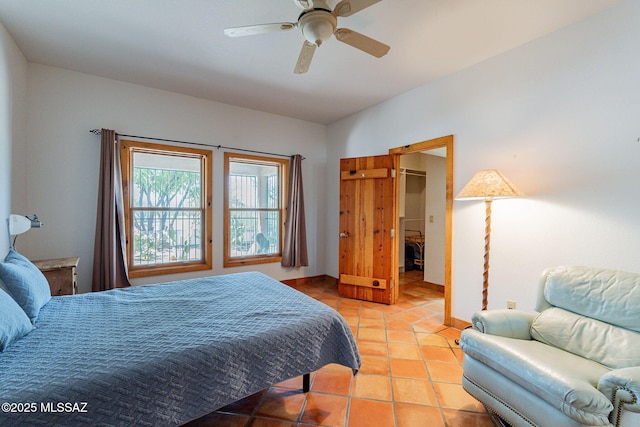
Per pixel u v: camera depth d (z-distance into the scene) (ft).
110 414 3.48
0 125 7.13
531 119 7.77
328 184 15.81
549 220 7.42
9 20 7.02
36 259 9.24
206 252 12.39
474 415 5.60
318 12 5.18
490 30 7.32
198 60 9.00
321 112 13.88
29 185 9.08
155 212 11.50
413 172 18.70
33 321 5.16
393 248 12.11
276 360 4.86
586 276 5.61
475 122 9.08
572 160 7.00
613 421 3.80
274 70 9.63
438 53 8.43
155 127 11.18
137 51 8.49
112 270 9.89
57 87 9.50
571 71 7.00
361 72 9.68
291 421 5.42
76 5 6.48
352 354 5.70
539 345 5.38
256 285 7.76
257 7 6.59
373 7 6.42
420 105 10.85
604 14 6.46
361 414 5.61
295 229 14.38
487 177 7.52
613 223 6.38
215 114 12.50
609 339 4.85
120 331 4.85
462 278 9.45
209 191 12.41
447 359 7.67
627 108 6.16
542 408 4.22
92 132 10.04
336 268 15.02
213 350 4.34
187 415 4.01
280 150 14.35
